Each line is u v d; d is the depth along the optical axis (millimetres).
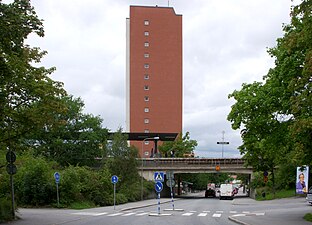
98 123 71500
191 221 24141
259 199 57625
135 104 104125
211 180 144875
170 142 93812
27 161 36969
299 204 42188
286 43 20438
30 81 22547
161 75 105062
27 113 22750
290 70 22781
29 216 25984
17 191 35531
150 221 23891
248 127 27703
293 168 59406
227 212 33000
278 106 25938
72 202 37031
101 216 27859
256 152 52125
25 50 22562
